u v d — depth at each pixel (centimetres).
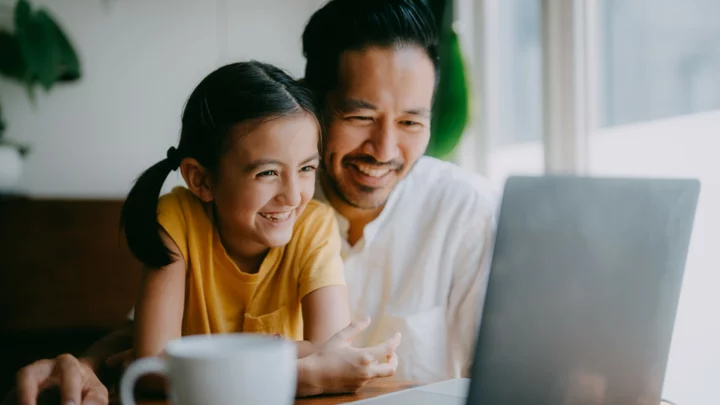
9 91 248
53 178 255
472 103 187
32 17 239
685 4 139
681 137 140
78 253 218
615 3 160
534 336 55
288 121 76
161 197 89
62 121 255
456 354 100
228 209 79
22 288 212
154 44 266
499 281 57
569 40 168
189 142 81
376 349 70
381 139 87
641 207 53
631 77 155
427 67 88
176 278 83
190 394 43
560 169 171
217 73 80
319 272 84
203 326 86
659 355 50
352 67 85
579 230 54
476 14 217
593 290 53
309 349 78
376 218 100
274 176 77
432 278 100
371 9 86
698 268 129
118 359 79
